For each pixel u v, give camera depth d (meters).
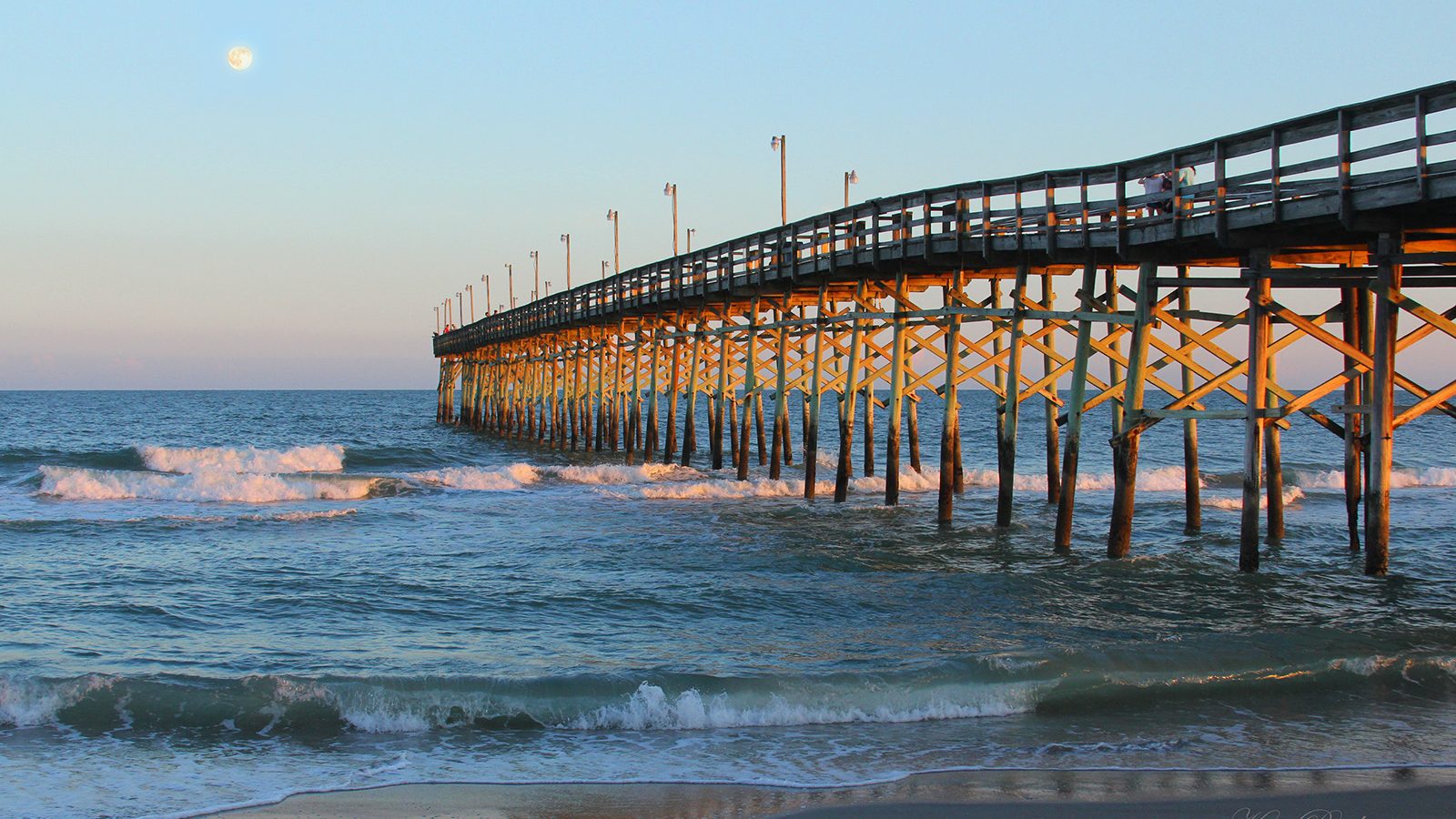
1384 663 11.73
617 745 9.88
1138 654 11.81
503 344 62.12
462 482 32.12
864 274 24.42
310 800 8.58
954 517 24.00
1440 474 34.41
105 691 10.61
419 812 8.34
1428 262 13.85
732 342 34.25
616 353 44.97
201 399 166.12
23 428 74.44
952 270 21.94
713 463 36.84
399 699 10.59
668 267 33.34
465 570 17.88
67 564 18.25
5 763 9.32
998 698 10.89
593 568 17.97
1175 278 15.93
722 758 9.52
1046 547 19.62
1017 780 8.93
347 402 154.00
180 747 9.77
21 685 10.57
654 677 11.10
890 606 15.04
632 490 29.47
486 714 10.52
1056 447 25.97
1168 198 15.49
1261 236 14.62
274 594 15.92
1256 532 16.45
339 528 22.88
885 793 8.67
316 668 11.97
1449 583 16.39
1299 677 11.48
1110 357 18.72
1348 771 9.09
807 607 15.02
